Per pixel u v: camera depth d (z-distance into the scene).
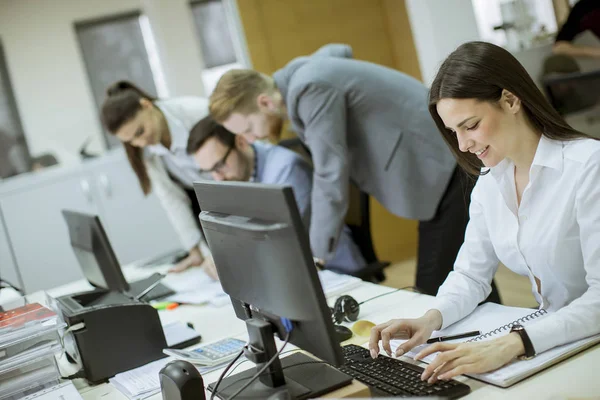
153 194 4.48
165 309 2.67
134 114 3.08
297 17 4.98
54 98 6.99
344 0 5.10
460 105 1.49
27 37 6.89
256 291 1.39
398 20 5.10
